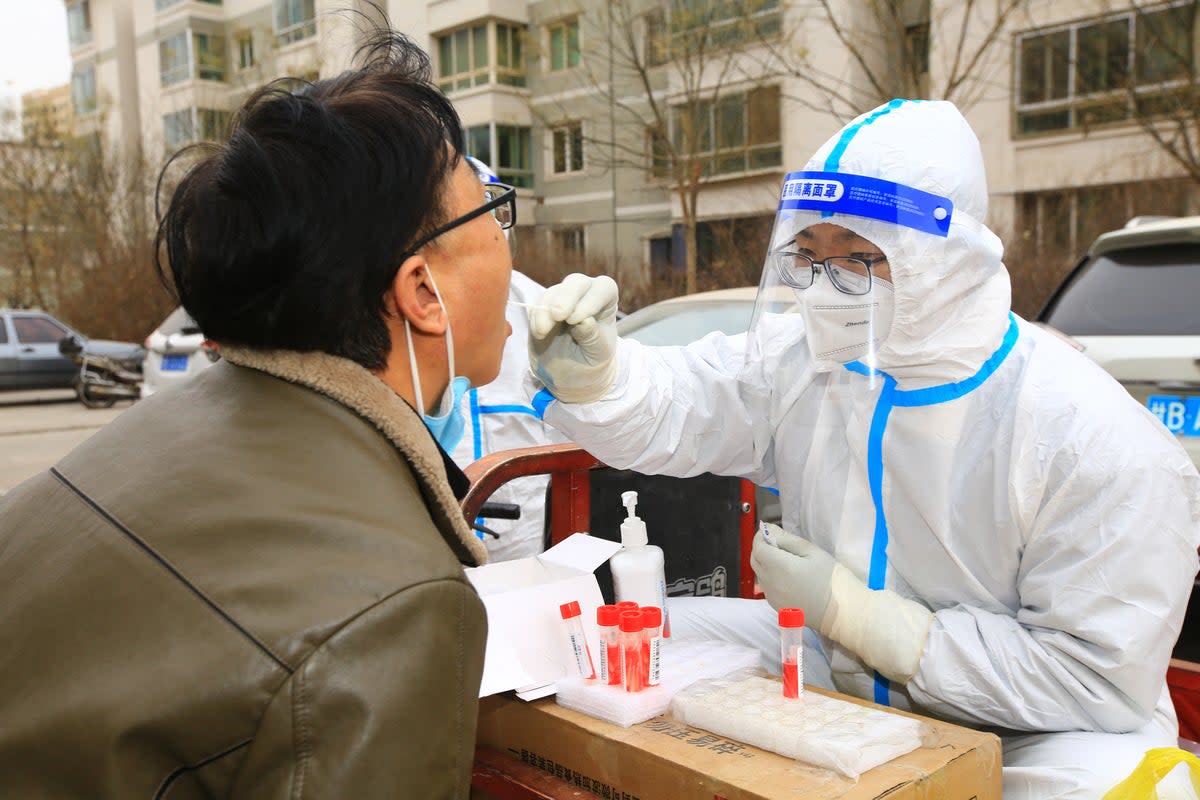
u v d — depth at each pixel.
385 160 0.91
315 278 0.87
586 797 1.25
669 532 2.08
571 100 18.75
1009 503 1.45
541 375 1.63
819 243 1.49
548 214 19.81
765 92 14.46
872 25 13.39
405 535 0.81
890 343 1.48
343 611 0.75
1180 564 1.40
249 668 0.72
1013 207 13.62
